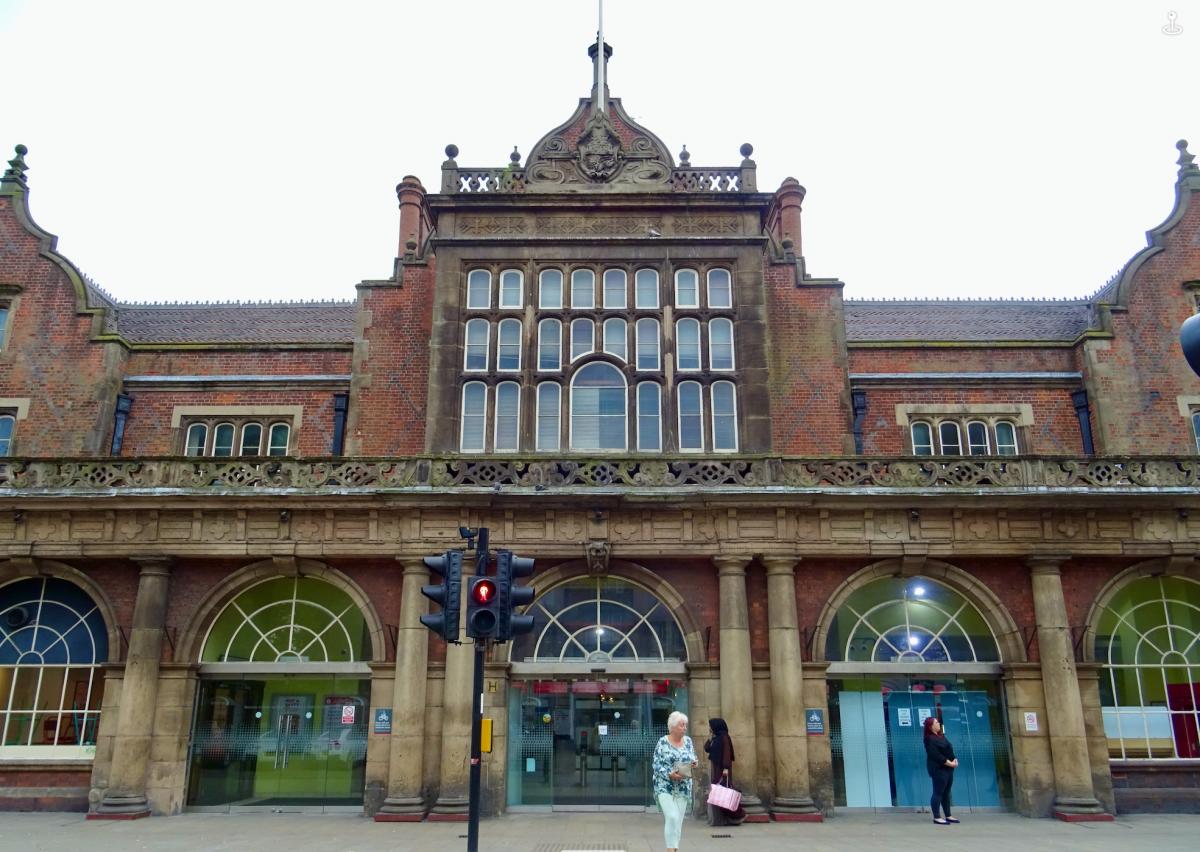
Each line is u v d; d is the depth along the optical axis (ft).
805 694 52.16
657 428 58.44
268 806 52.42
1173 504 53.16
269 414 66.13
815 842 41.47
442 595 33.22
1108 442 62.69
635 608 54.24
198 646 53.72
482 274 61.52
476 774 31.73
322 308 79.56
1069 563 54.44
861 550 53.11
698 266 61.52
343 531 53.47
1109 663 54.08
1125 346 64.69
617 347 60.03
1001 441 66.03
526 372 58.85
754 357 58.95
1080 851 38.68
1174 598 55.26
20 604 55.21
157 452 64.85
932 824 47.96
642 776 52.01
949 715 53.57
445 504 52.80
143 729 51.13
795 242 74.38
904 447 65.51
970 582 54.03
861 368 67.92
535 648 53.42
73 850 38.88
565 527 53.21
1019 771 51.49
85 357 64.54
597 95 66.80
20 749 53.06
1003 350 67.87
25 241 66.54
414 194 74.33
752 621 53.21
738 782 49.19
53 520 53.72
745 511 53.31
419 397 61.52
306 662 54.08
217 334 72.95
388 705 52.11
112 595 54.08
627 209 62.23
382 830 45.55
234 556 53.31
